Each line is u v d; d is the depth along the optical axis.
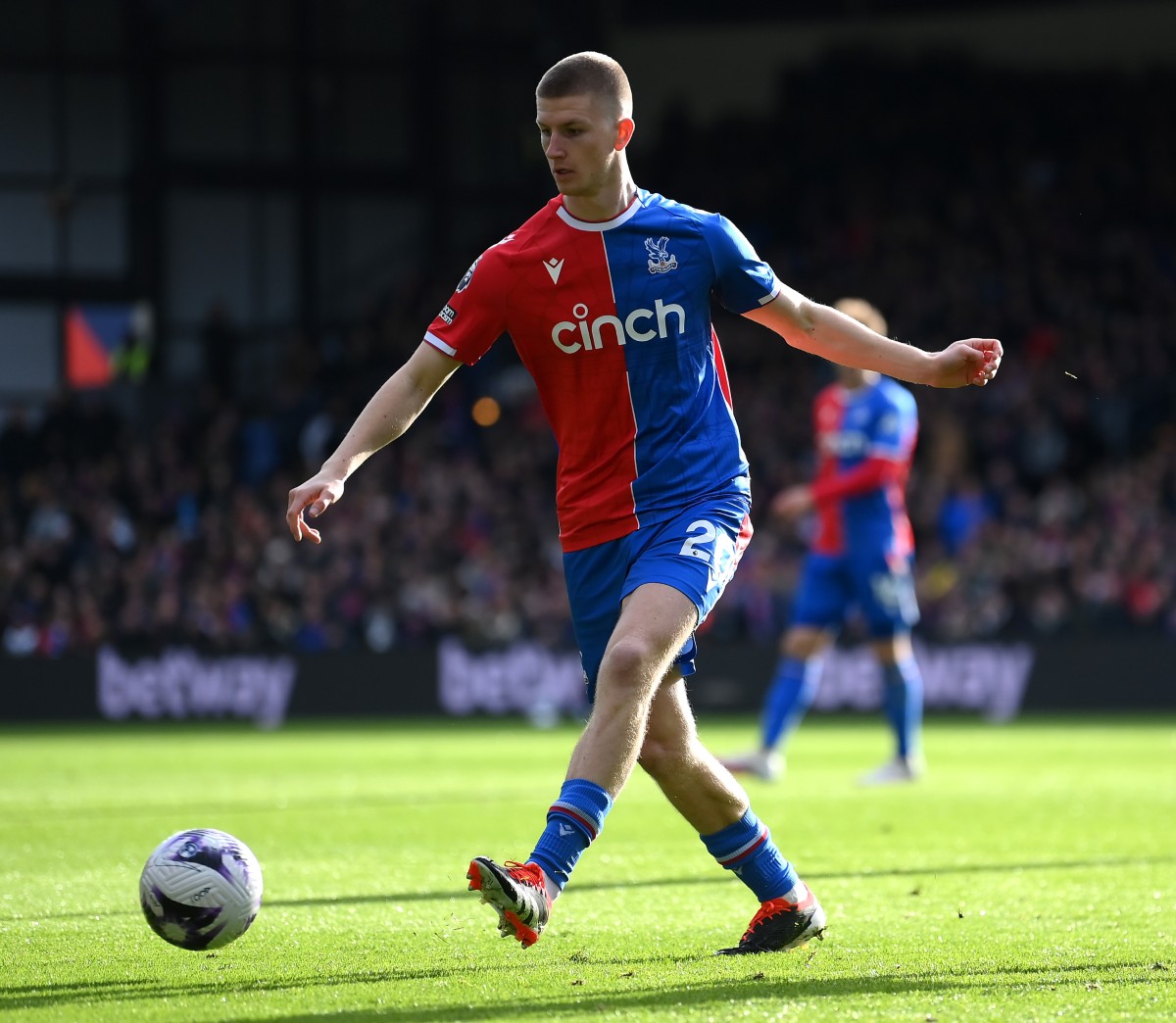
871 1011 12.45
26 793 34.25
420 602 73.25
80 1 98.25
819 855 23.08
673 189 107.94
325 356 95.56
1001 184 103.69
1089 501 79.19
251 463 87.25
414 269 105.00
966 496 78.00
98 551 75.50
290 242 103.00
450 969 14.47
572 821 13.41
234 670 68.69
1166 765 41.59
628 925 17.08
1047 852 23.52
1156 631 70.94
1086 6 108.25
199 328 101.31
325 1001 12.96
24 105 97.62
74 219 98.62
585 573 15.05
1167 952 15.18
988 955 15.01
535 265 14.77
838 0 110.25
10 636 71.38
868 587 35.78
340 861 22.67
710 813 14.91
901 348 15.12
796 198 105.81
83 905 18.52
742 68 112.69
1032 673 69.38
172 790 34.97
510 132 106.56
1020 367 88.50
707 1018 12.18
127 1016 12.38
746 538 15.09
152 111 99.69
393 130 104.56
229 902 14.11
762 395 87.94
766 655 69.62
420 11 104.44
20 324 97.81
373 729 63.16
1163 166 102.88
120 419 87.56
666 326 14.77
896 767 36.53
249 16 101.50
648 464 14.80
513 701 70.62
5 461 83.12
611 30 111.94
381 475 83.25
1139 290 95.75
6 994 13.36
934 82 108.81
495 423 88.06
